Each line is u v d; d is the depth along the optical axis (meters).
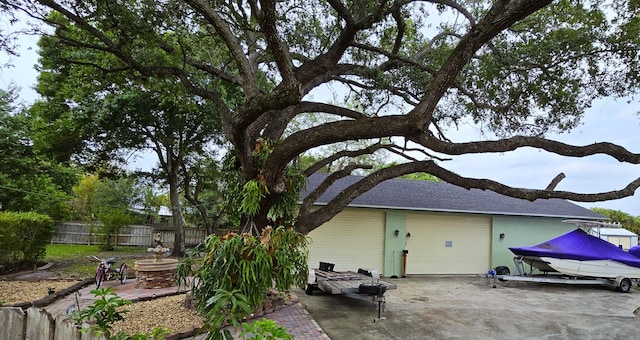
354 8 7.35
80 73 11.04
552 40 7.36
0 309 2.89
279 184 5.12
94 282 9.18
